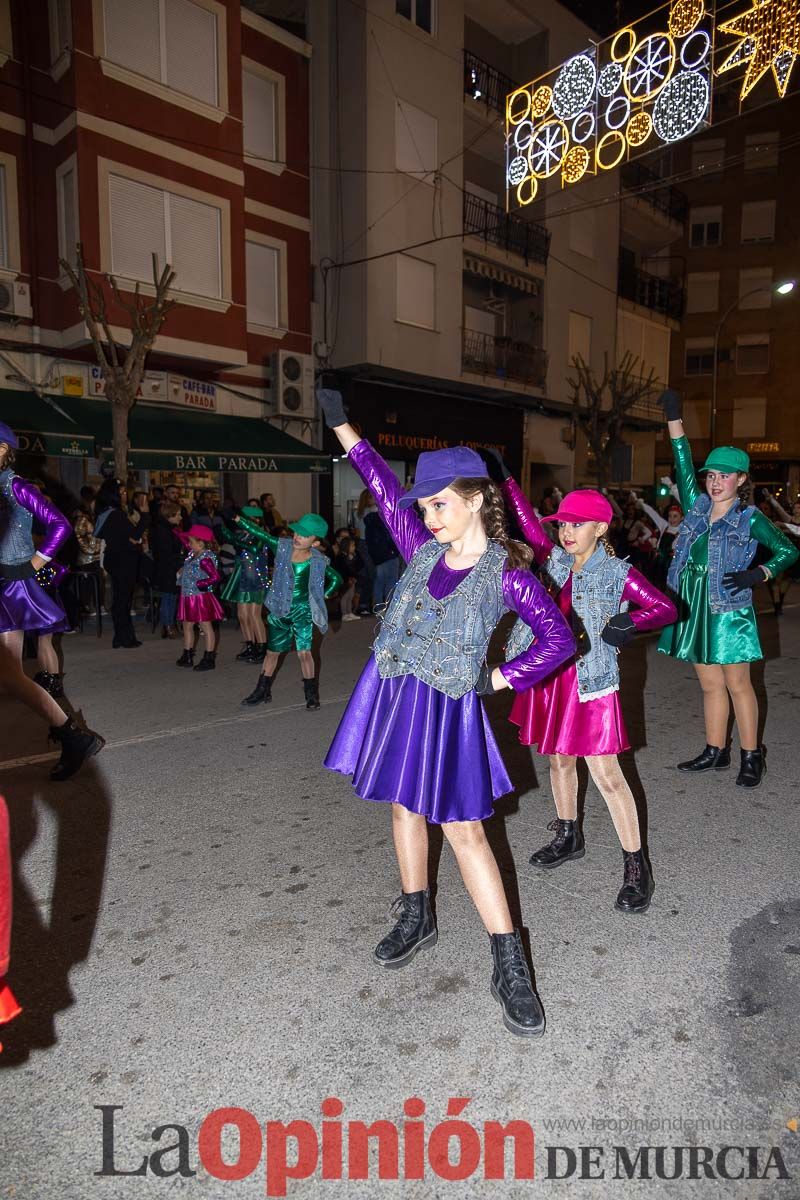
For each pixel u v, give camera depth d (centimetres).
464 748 233
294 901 321
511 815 414
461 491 225
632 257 2959
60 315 1363
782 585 1216
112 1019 246
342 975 269
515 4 2091
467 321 2177
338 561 1206
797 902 321
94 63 1302
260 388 1703
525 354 2183
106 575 1086
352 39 1702
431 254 1870
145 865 354
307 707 639
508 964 242
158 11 1377
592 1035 238
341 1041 236
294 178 1738
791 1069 224
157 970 273
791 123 3173
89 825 399
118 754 516
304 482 1789
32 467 1366
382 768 237
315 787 456
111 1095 215
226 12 1472
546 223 2209
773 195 3241
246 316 1582
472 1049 232
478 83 2055
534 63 2233
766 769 491
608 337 2480
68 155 1312
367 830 394
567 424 2434
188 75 1430
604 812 420
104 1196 184
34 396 1339
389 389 1930
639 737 559
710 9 1134
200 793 446
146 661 843
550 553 334
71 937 294
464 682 230
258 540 832
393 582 1185
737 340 3353
